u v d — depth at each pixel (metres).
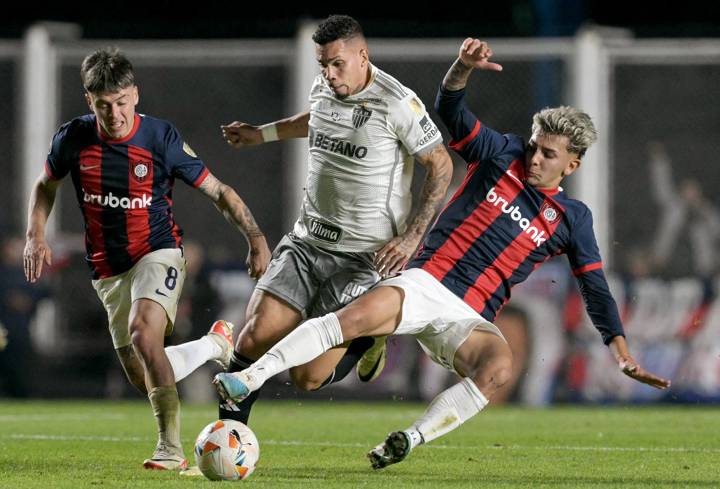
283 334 25.97
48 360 52.41
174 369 27.56
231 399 22.42
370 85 24.94
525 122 55.03
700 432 35.53
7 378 51.75
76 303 53.06
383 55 53.56
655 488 22.19
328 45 24.44
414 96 25.09
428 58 53.81
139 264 26.34
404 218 26.06
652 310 49.53
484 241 24.80
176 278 26.39
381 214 25.72
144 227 26.36
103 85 24.84
